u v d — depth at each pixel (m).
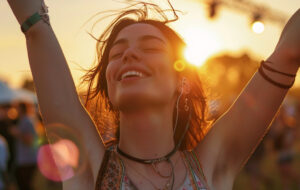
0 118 9.39
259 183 7.94
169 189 1.46
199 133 1.81
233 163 1.63
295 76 1.60
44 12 1.58
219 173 1.60
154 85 1.47
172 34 1.65
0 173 6.12
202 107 1.81
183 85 1.65
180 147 1.77
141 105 1.46
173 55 1.61
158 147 1.51
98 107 1.82
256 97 1.60
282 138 8.08
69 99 1.56
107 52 1.75
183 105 1.71
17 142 8.03
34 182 8.34
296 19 1.61
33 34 1.56
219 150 1.61
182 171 1.51
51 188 7.96
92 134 1.58
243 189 7.96
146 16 1.80
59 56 1.58
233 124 1.61
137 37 1.55
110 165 1.50
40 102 1.55
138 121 1.49
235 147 1.62
